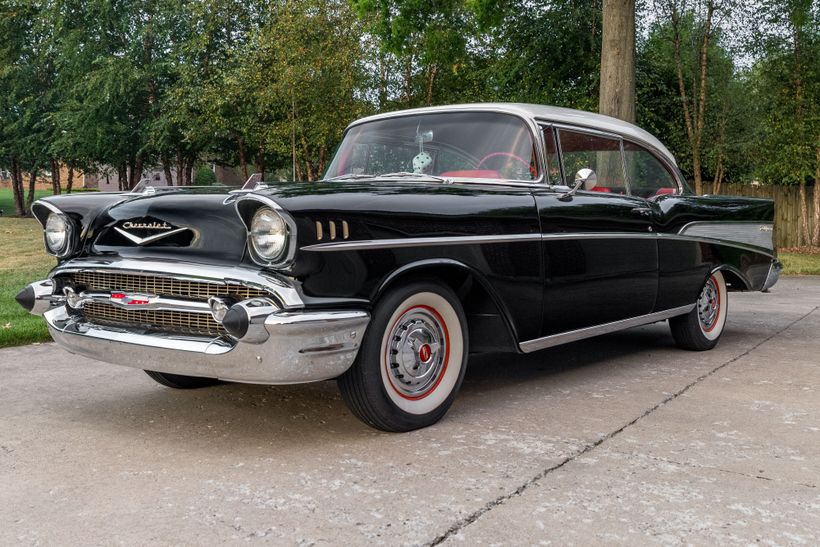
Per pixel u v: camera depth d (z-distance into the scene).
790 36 17.86
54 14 27.92
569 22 18.42
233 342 2.98
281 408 3.87
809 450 3.19
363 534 2.33
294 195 2.99
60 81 29.59
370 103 18.97
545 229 3.93
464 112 4.38
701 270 5.25
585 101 18.83
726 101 18.42
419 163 4.31
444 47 16.62
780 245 19.70
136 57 27.09
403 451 3.15
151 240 3.22
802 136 17.97
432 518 2.46
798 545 2.27
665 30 18.44
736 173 21.23
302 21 16.55
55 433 3.43
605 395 4.16
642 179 5.00
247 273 2.94
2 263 13.53
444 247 3.41
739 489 2.73
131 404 3.95
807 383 4.47
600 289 4.31
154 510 2.53
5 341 5.63
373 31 14.62
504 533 2.34
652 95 19.58
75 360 5.12
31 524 2.42
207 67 24.81
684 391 4.27
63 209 3.50
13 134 33.09
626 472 2.90
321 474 2.88
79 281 3.48
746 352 5.53
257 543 2.28
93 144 27.67
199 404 3.95
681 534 2.35
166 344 3.11
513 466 2.96
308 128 18.12
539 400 4.05
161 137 26.05
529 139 4.12
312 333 2.93
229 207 3.08
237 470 2.93
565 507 2.55
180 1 26.39
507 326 3.79
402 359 3.36
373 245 3.12
